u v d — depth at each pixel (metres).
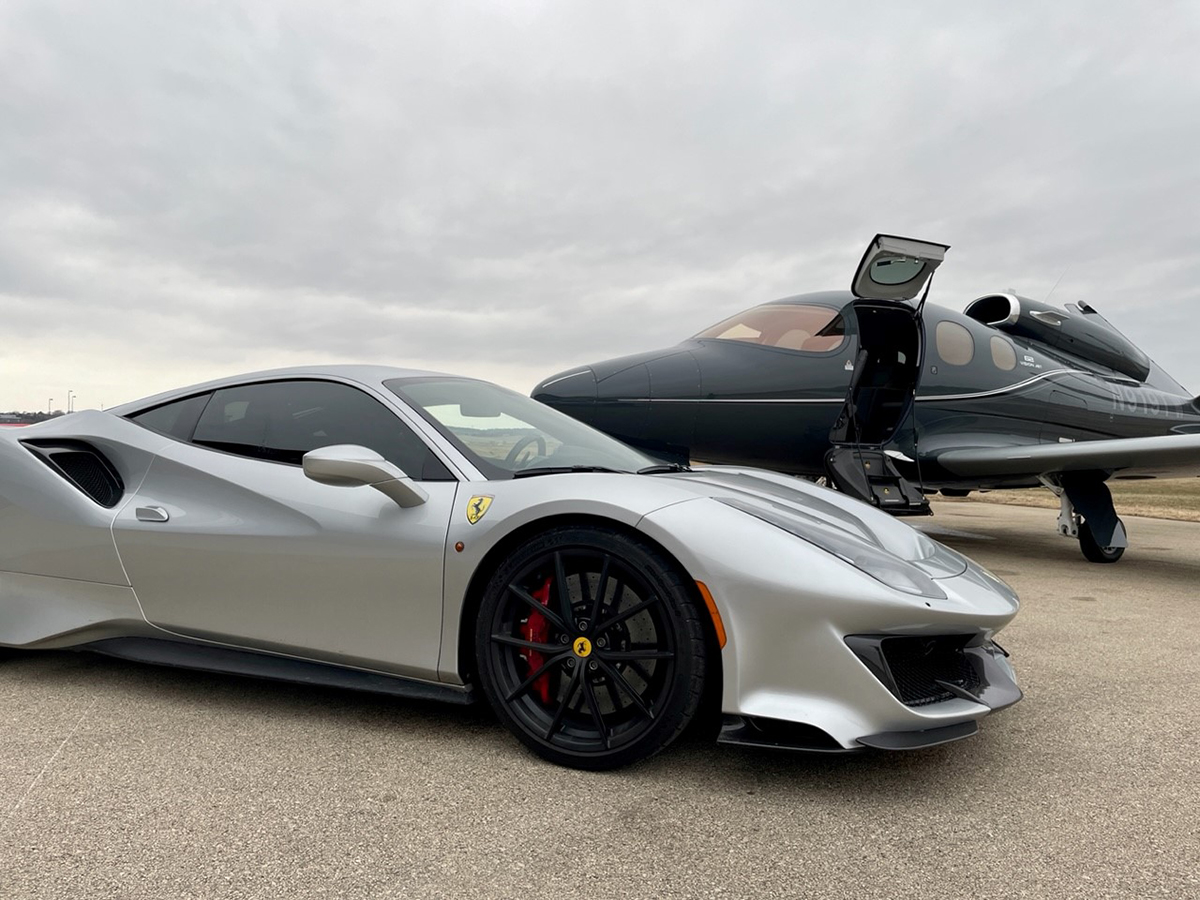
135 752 2.21
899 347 6.77
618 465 2.77
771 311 7.29
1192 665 3.28
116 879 1.56
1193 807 1.93
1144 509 13.99
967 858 1.67
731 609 1.97
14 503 2.86
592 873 1.60
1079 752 2.29
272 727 2.41
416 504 2.34
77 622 2.78
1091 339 8.57
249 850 1.68
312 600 2.42
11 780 2.02
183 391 2.97
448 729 2.40
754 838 1.75
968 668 2.21
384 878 1.57
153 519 2.66
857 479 6.36
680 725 2.00
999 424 7.65
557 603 2.19
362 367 2.86
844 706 1.94
